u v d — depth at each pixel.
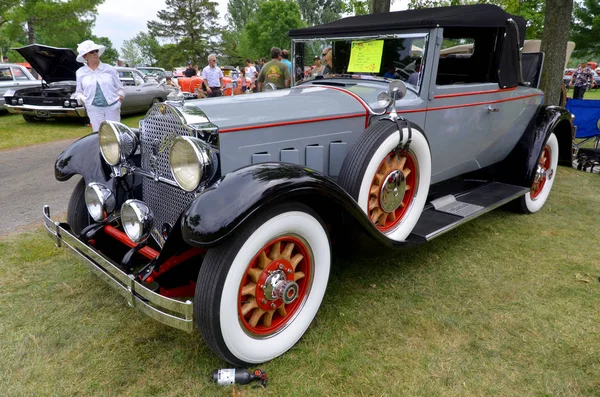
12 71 11.78
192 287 2.42
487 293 2.91
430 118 3.09
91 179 2.85
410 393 2.02
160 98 12.55
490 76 3.62
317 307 2.40
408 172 2.88
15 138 8.68
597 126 6.63
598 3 26.39
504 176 4.33
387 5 6.59
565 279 3.12
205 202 1.88
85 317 2.57
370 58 3.25
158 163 2.50
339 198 2.17
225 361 2.14
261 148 2.40
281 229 2.04
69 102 9.53
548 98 6.47
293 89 3.25
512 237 3.88
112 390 2.02
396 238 2.79
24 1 18.33
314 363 2.21
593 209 4.66
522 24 3.64
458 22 2.94
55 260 3.27
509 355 2.29
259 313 2.12
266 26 46.28
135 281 2.00
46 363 2.19
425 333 2.47
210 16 49.91
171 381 2.08
